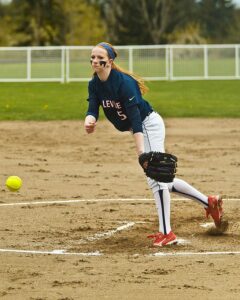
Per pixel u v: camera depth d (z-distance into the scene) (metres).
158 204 24.03
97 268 21.30
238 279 20.11
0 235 25.62
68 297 18.55
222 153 46.19
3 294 18.78
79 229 26.47
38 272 20.89
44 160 43.66
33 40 184.12
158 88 93.56
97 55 23.25
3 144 49.91
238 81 104.06
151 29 187.62
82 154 46.06
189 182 36.53
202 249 23.52
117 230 26.28
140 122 23.55
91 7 194.00
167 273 20.73
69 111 68.50
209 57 107.62
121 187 35.22
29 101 77.06
